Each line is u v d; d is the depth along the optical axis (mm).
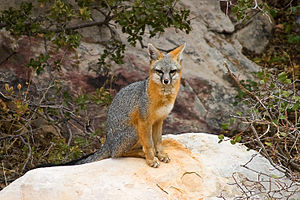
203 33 14859
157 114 7613
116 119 8031
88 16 11328
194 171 7551
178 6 14883
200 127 12641
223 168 7836
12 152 11352
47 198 6766
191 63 13836
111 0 11773
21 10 11594
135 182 7047
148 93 7512
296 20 16938
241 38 15867
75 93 12195
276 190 7391
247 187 7422
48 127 12023
